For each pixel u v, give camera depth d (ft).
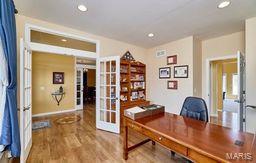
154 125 5.75
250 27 9.21
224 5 7.61
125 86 13.83
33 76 16.57
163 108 7.94
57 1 7.36
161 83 15.10
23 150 6.66
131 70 14.53
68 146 8.92
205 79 14.17
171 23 10.00
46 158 7.52
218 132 4.95
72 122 14.24
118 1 7.32
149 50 16.61
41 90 17.19
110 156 7.75
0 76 5.58
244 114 9.98
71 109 19.80
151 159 7.45
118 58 11.37
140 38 13.23
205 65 14.12
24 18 9.02
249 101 9.32
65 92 19.26
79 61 21.40
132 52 15.28
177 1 7.30
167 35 12.41
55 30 10.21
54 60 18.26
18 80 8.00
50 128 12.34
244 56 10.21
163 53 14.99
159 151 8.29
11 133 5.97
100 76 12.48
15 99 6.26
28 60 8.20
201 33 11.97
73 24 10.25
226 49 12.55
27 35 9.12
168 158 7.54
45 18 9.32
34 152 8.15
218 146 3.92
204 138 4.46
